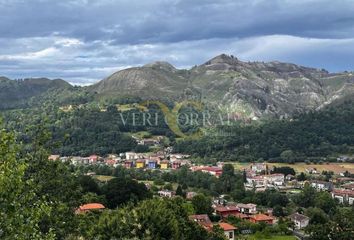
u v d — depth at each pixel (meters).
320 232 75.75
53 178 26.73
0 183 16.95
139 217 40.47
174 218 43.03
